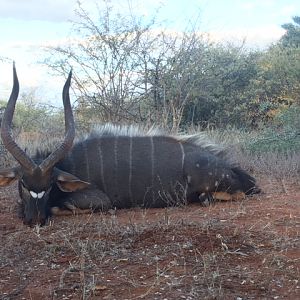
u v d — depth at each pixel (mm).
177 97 4211
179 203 2350
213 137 3654
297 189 2600
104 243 1755
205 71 4875
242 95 5336
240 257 1636
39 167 2111
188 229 1859
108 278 1510
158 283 1459
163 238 1783
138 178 2361
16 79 2199
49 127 4289
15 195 2555
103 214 2238
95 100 4074
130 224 1938
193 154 2406
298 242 1755
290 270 1548
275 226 1933
